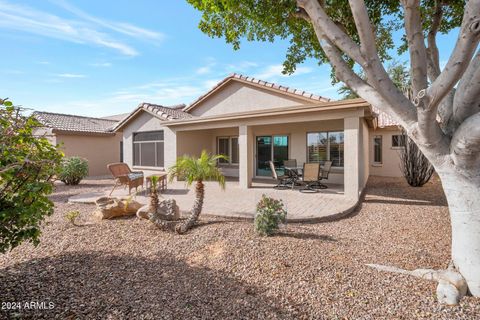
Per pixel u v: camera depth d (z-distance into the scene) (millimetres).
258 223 5145
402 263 4102
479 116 2785
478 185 3213
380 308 2975
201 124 12867
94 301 3152
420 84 3469
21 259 4312
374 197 9898
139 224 6145
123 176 9633
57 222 6414
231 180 14766
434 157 3398
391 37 6836
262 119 10734
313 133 13141
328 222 6621
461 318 2760
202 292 3379
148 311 2969
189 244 4902
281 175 12461
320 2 4559
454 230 3465
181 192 10828
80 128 18188
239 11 5660
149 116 15805
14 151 3293
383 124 15453
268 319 2848
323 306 3055
